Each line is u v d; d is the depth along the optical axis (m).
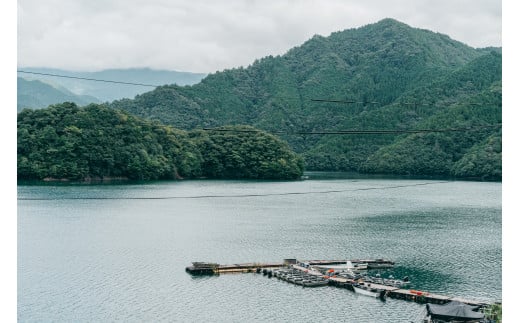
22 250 126.19
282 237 146.12
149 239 141.00
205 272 110.06
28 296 94.69
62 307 89.75
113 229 153.12
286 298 95.44
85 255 122.75
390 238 146.00
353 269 113.38
